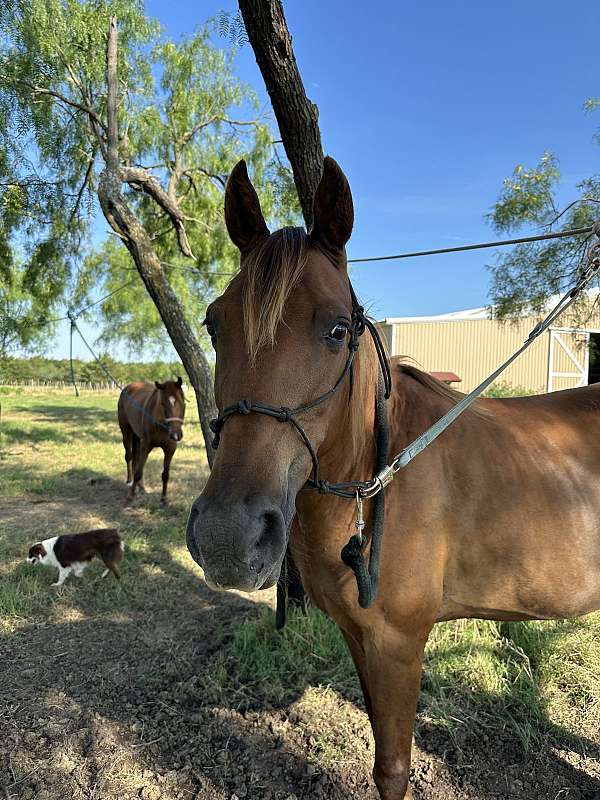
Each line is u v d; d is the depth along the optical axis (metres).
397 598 1.60
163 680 2.75
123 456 9.53
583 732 2.31
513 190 6.07
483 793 2.02
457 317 19.17
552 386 17.88
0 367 11.58
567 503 1.78
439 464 1.71
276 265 1.23
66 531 5.21
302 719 2.41
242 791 2.05
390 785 1.63
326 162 1.34
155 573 4.14
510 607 1.81
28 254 7.42
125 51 6.99
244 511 1.06
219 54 8.51
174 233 9.06
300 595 3.16
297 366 1.18
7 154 6.35
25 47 6.08
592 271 1.90
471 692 2.51
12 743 2.29
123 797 2.03
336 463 1.48
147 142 8.39
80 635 3.23
